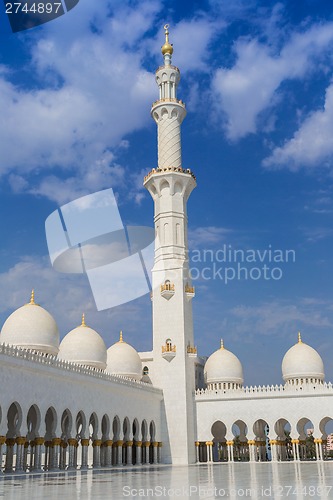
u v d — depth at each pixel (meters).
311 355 75.31
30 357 44.34
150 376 77.06
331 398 69.06
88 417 53.06
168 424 70.62
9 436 52.31
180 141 79.38
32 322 58.41
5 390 41.03
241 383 79.00
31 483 28.03
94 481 29.14
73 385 51.19
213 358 79.94
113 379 58.94
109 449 57.12
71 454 49.56
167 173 76.06
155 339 73.88
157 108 79.19
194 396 73.94
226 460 82.19
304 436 76.25
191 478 30.92
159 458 69.25
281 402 70.88
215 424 80.12
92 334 66.94
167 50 81.62
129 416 62.28
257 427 79.38
